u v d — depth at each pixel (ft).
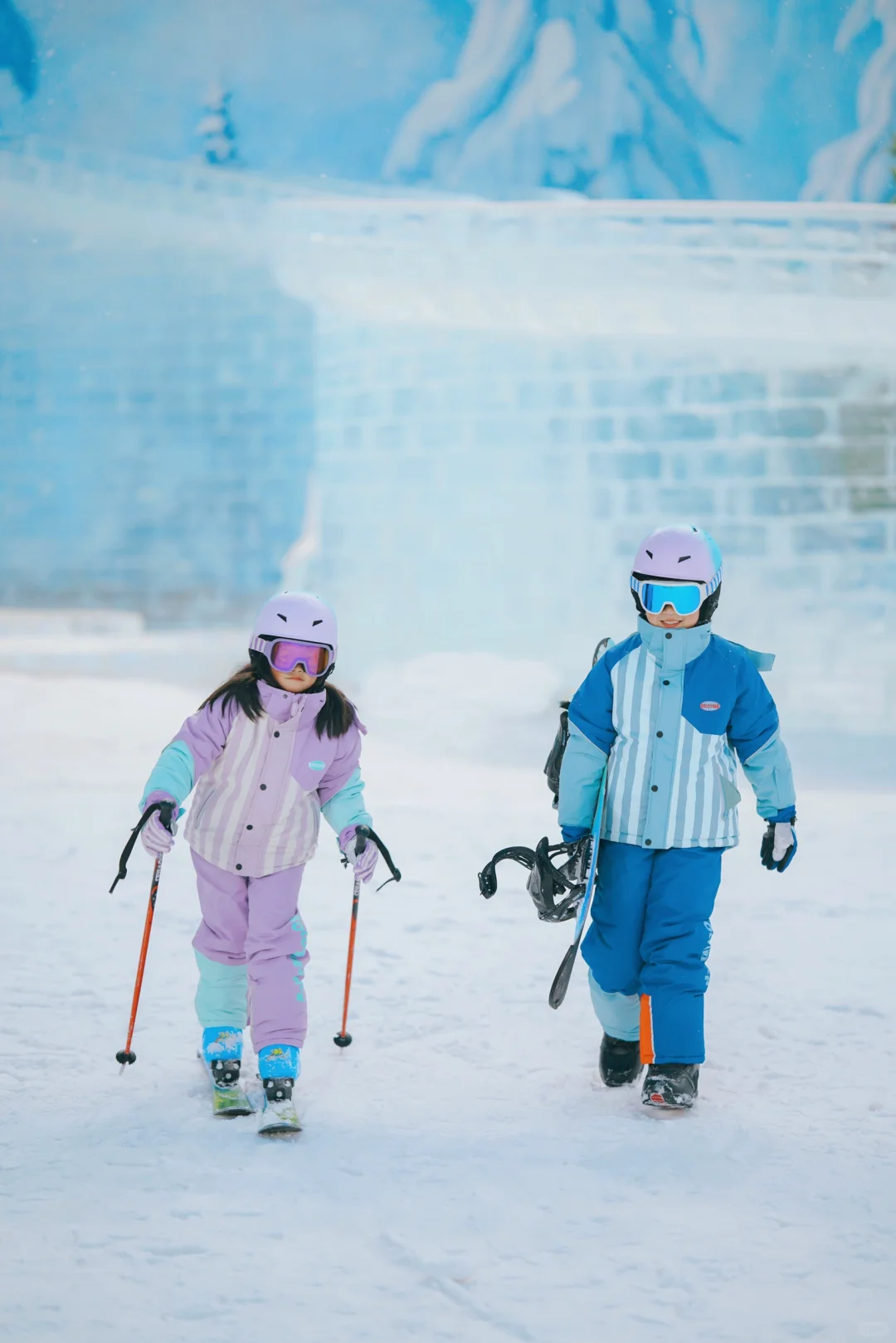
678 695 22.29
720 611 70.85
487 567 74.28
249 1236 16.49
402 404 75.82
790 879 38.24
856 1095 21.86
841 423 69.56
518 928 32.68
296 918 22.33
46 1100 21.33
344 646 77.10
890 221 58.90
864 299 59.31
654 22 229.66
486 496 74.13
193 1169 18.58
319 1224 16.88
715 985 28.02
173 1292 15.10
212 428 103.14
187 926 32.35
